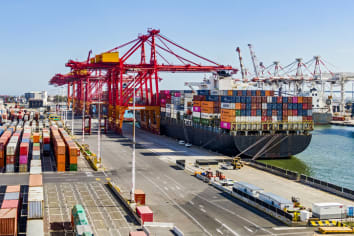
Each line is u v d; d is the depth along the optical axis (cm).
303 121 10012
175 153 10175
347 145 14012
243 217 4869
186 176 7306
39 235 3697
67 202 5331
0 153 7500
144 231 4131
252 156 9706
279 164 9600
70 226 4338
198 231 4328
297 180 7031
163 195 5888
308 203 5497
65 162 7938
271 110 9769
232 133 9588
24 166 7300
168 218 4778
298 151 9969
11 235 3584
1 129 10756
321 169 9325
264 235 4228
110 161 8762
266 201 5059
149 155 9775
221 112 10038
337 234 4297
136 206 4903
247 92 10588
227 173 7619
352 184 7900
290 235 4234
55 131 10456
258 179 7088
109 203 5331
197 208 5231
